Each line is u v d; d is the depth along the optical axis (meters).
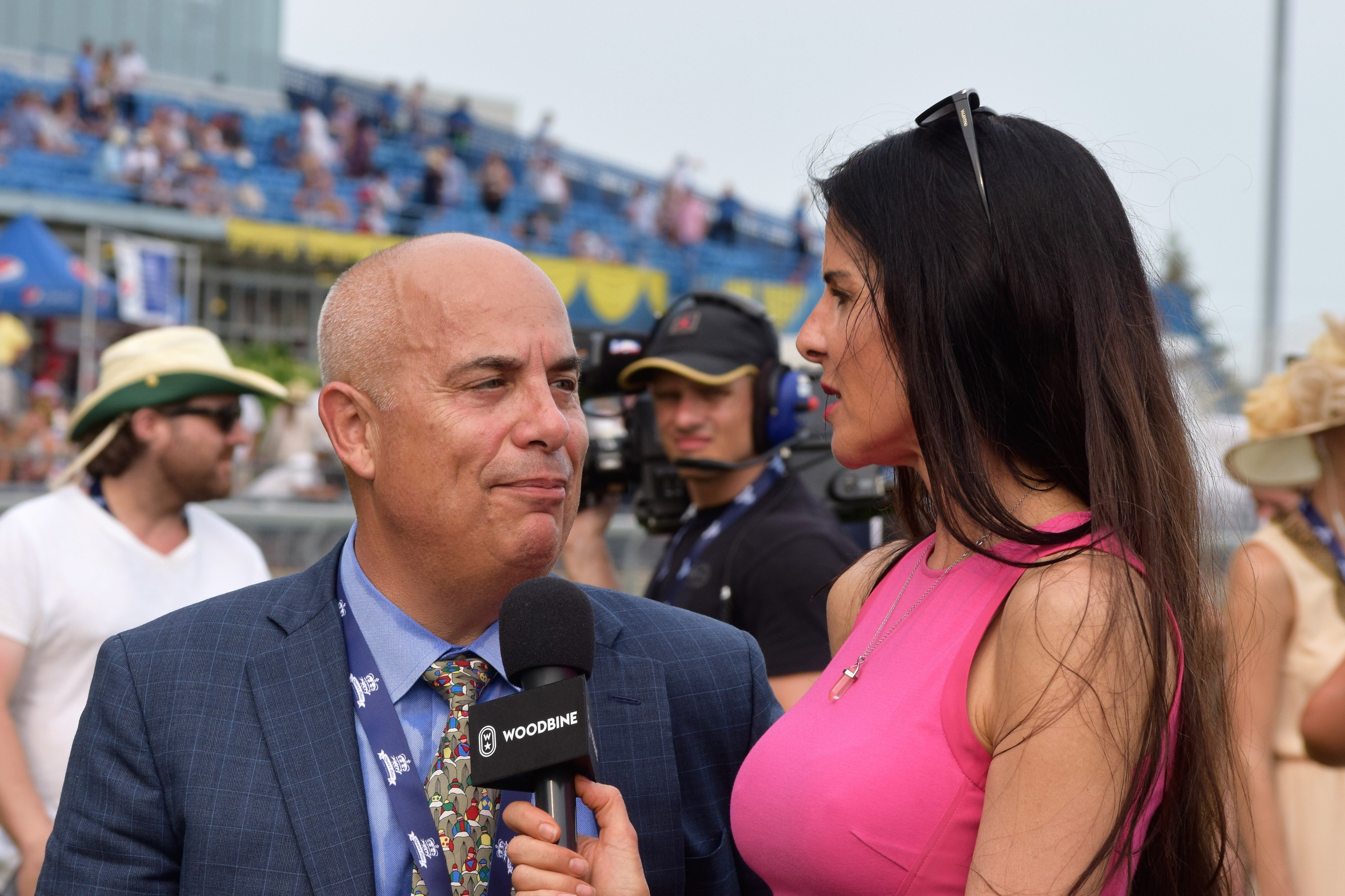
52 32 20.61
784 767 1.39
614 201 23.55
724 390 2.69
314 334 16.97
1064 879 1.13
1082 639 1.15
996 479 1.32
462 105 21.47
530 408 1.41
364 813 1.39
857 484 2.93
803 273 21.03
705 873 1.57
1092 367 1.26
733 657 1.68
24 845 2.31
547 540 1.42
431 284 1.42
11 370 12.39
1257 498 2.91
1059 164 1.31
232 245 15.72
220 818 1.38
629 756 1.53
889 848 1.28
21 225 11.66
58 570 2.50
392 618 1.48
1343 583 2.52
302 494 6.91
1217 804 1.28
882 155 1.38
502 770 1.19
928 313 1.29
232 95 21.95
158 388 2.66
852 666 1.44
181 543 2.77
